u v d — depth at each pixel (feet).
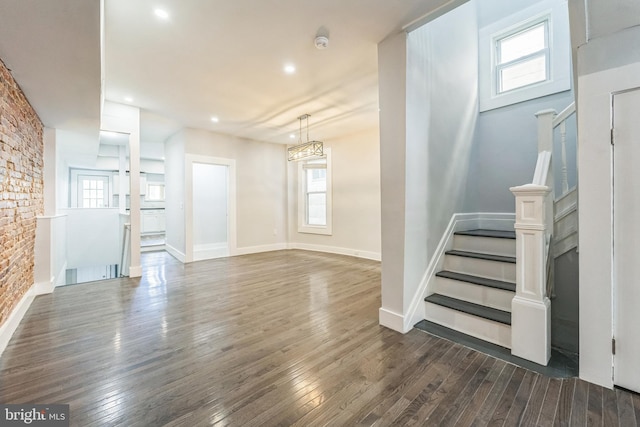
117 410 4.61
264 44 8.14
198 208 22.02
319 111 14.07
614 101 5.16
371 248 17.80
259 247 20.61
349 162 18.79
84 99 8.91
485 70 11.93
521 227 6.26
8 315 7.46
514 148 11.16
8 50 6.16
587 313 5.43
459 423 4.36
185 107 13.37
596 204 5.33
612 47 5.13
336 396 4.99
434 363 6.06
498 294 7.45
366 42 8.03
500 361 6.13
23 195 8.86
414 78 7.82
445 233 9.45
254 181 20.30
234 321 8.30
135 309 9.23
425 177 8.40
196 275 13.79
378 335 7.39
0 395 4.96
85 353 6.44
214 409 4.66
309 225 21.63
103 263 18.17
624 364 5.12
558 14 10.17
